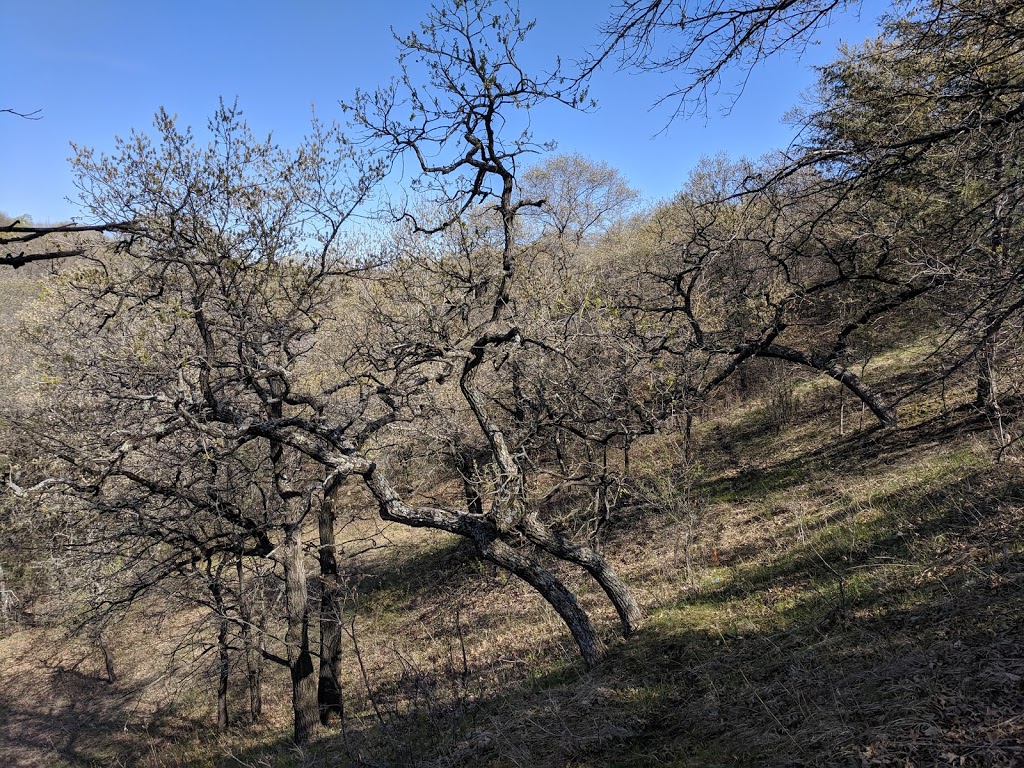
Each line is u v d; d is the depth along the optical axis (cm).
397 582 1731
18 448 949
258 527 1138
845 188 514
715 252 777
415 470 1708
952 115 505
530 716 683
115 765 1423
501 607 1324
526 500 841
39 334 968
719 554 1098
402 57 750
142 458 1062
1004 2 450
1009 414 1107
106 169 807
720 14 418
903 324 1381
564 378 973
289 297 927
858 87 854
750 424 1770
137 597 1189
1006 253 516
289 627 1115
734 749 489
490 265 926
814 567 863
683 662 703
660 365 995
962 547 692
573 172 2897
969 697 409
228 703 1586
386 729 811
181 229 838
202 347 980
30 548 1206
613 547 1348
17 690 1864
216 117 858
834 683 516
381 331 1059
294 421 822
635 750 553
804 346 1783
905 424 1348
